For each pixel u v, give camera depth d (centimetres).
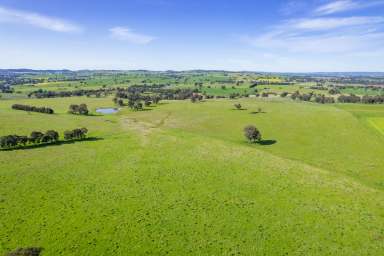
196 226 4472
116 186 5866
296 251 3928
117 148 8550
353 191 5784
